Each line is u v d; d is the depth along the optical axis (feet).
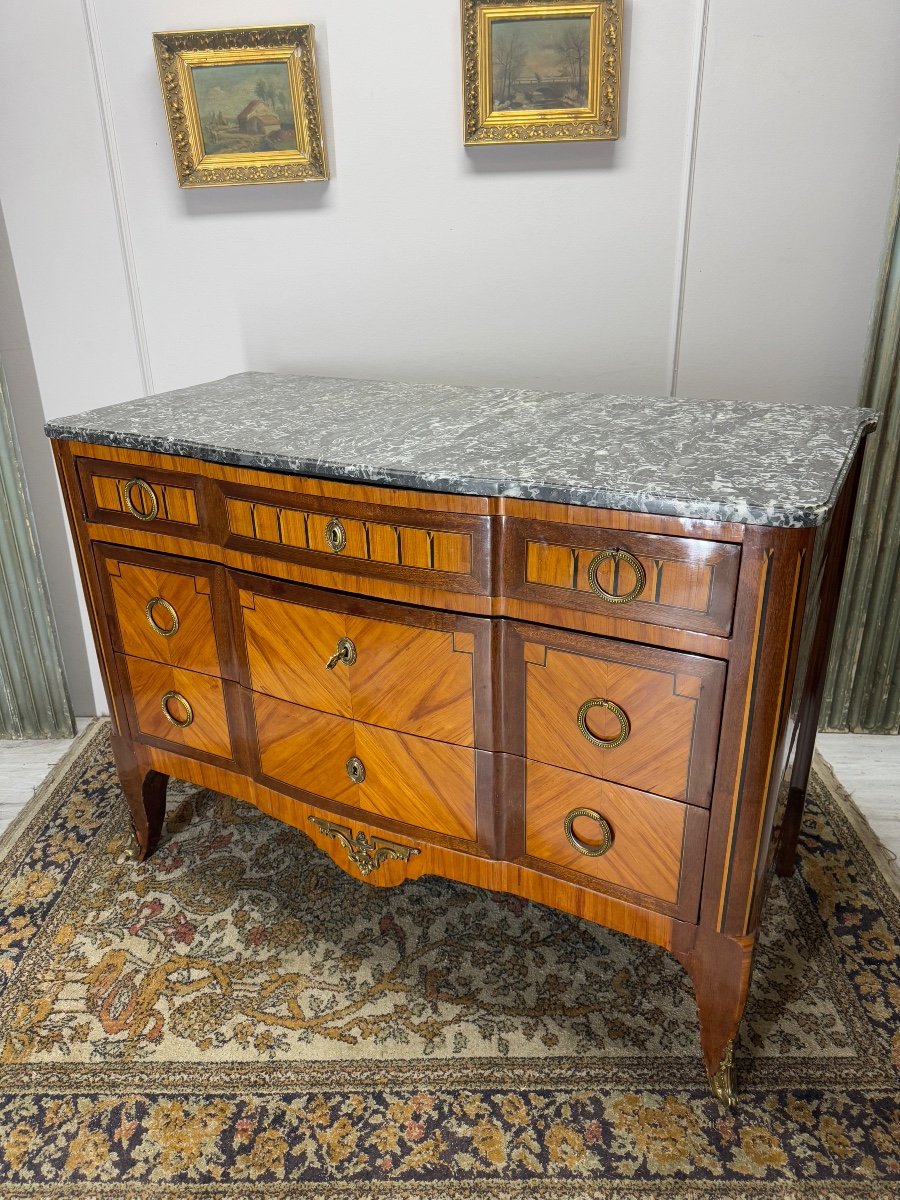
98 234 7.32
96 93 6.86
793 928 6.04
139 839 6.84
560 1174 4.50
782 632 3.92
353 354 7.52
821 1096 4.87
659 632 4.21
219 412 5.91
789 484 3.98
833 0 5.97
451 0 6.30
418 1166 4.56
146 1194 4.48
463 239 6.98
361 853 5.69
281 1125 4.80
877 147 6.34
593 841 4.91
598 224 6.79
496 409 5.78
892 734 8.29
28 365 7.81
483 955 5.91
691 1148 4.61
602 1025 5.36
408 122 6.69
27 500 7.91
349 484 4.68
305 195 7.02
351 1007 5.53
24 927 6.26
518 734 4.85
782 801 5.41
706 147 6.45
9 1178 4.58
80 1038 5.37
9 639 8.41
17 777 8.20
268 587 5.28
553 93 6.34
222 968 5.86
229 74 6.60
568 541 4.27
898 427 7.01
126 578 5.95
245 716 5.83
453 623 4.70
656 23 6.15
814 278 6.78
